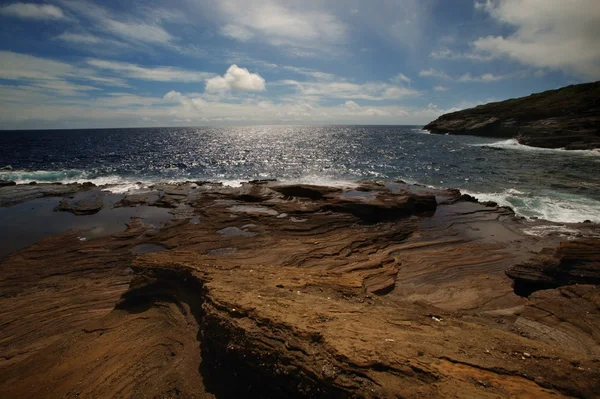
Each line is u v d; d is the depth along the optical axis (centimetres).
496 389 455
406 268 1338
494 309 1011
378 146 6831
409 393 454
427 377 476
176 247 1557
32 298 1162
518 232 1736
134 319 891
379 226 1831
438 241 1633
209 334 669
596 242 1116
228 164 4594
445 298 1096
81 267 1401
